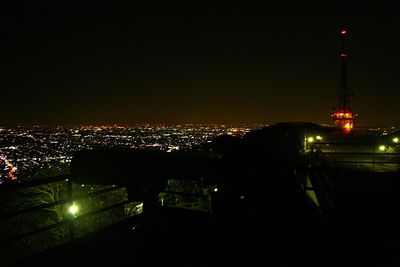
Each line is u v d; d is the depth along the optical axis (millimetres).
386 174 7551
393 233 5234
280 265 4363
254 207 4746
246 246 4789
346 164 12422
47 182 4160
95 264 4492
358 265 4344
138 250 4828
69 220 4934
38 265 4473
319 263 4406
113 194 10945
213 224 5141
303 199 5195
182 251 4750
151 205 5203
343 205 6410
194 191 9891
